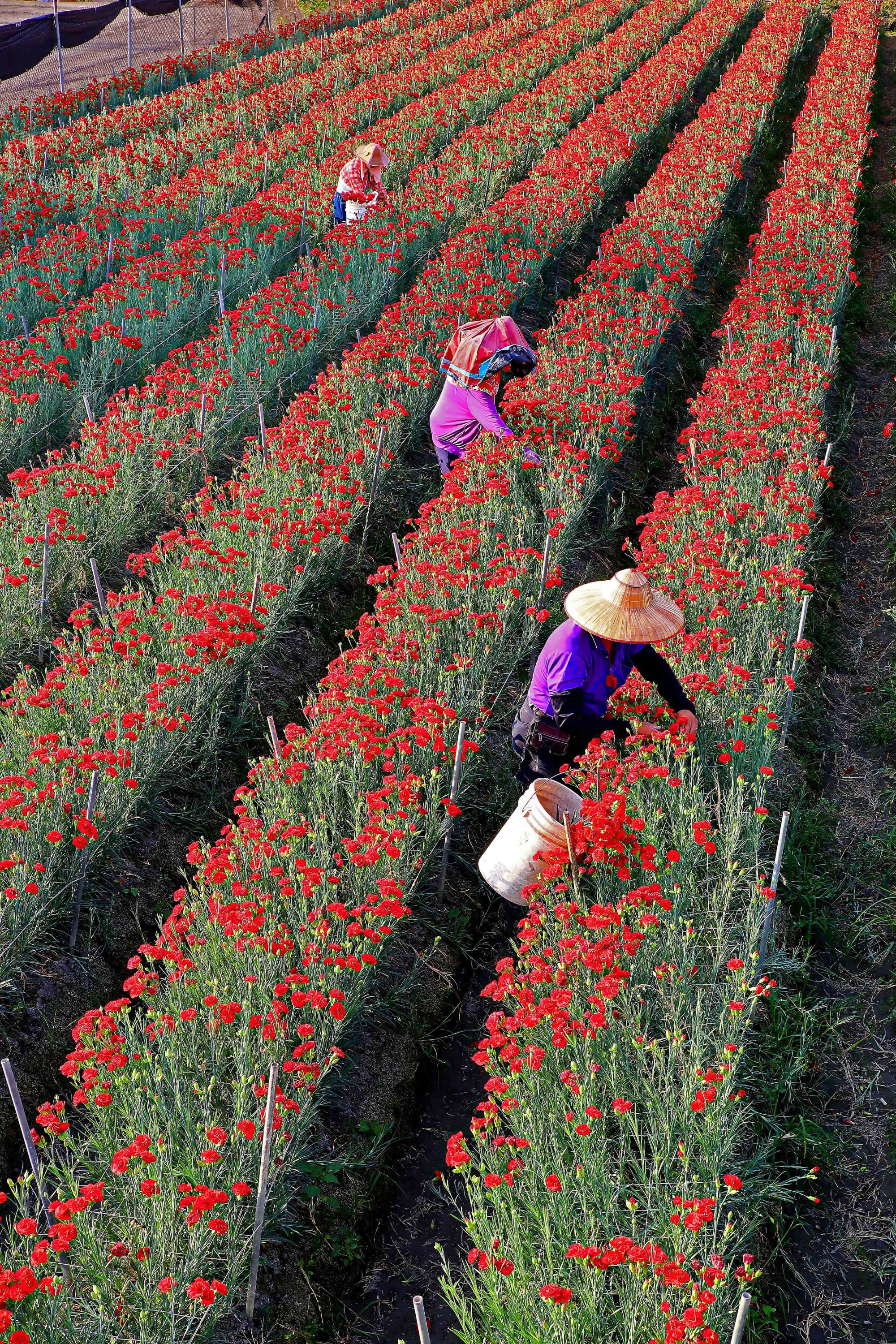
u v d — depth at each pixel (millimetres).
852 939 4371
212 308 9219
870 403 9531
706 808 4363
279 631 5543
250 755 5086
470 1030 4039
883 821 5047
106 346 7855
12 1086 2812
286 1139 3111
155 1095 3000
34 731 4273
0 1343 2355
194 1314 2734
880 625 6594
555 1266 2742
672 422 8914
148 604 5238
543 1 24094
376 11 24969
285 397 8078
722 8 22125
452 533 5520
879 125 17688
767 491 6383
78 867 3928
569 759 4195
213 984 3205
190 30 25781
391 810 3932
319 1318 3047
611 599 3857
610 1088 3199
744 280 9844
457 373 6582
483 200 12180
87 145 14117
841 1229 3352
